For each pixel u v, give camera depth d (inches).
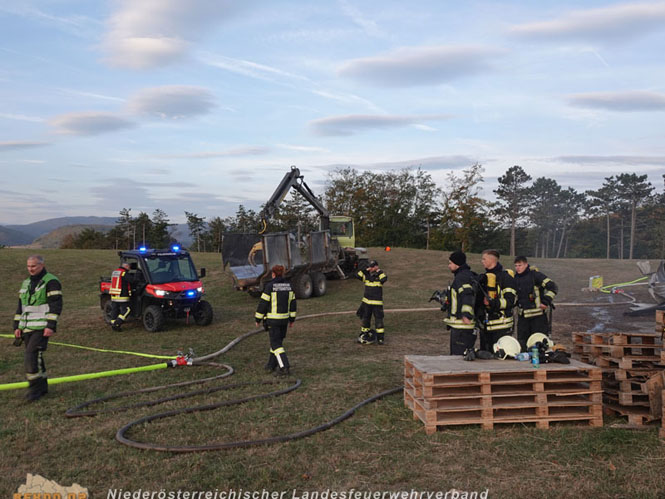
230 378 288.8
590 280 746.8
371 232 2832.2
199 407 228.7
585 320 490.0
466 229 2620.6
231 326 486.0
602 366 225.9
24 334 254.1
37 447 188.9
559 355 215.8
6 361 344.8
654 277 533.6
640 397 211.9
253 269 683.4
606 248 3548.2
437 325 476.4
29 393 250.7
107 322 489.7
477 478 159.3
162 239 3558.1
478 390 211.3
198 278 500.4
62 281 889.5
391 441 190.2
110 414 226.1
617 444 182.7
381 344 386.6
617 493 147.4
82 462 174.7
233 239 696.4
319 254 708.0
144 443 189.2
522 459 172.4
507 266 1053.2
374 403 236.2
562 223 3425.2
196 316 490.9
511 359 223.0
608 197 3511.3
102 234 3870.6
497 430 199.9
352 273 875.4
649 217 3511.3
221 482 158.1
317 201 813.2
